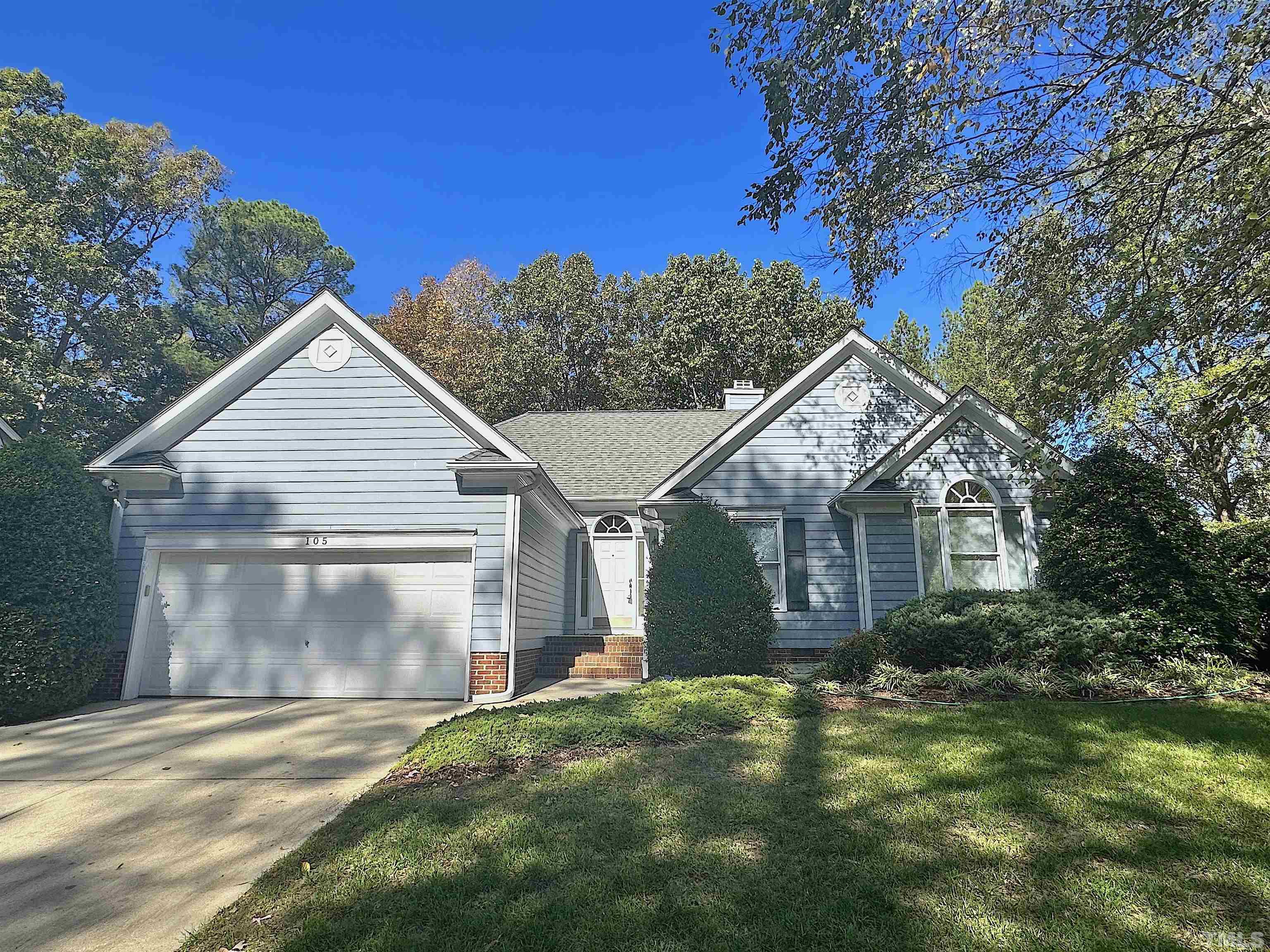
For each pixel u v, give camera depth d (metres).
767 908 3.20
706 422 17.80
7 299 22.00
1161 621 8.43
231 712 8.75
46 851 4.32
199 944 3.09
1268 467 14.05
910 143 7.57
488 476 10.41
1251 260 7.67
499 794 4.86
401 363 10.81
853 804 4.50
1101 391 7.54
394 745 6.89
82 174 25.80
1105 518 9.23
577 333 33.09
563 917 3.17
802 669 10.71
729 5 7.41
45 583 8.75
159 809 5.05
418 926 3.12
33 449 9.34
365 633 10.18
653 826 4.21
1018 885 3.38
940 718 6.63
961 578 11.41
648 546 13.21
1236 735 5.87
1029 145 7.99
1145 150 7.82
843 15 6.79
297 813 4.90
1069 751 5.51
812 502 12.40
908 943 2.90
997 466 11.73
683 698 7.36
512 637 9.99
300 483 10.59
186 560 10.48
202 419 10.80
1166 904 3.17
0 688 7.96
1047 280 9.21
